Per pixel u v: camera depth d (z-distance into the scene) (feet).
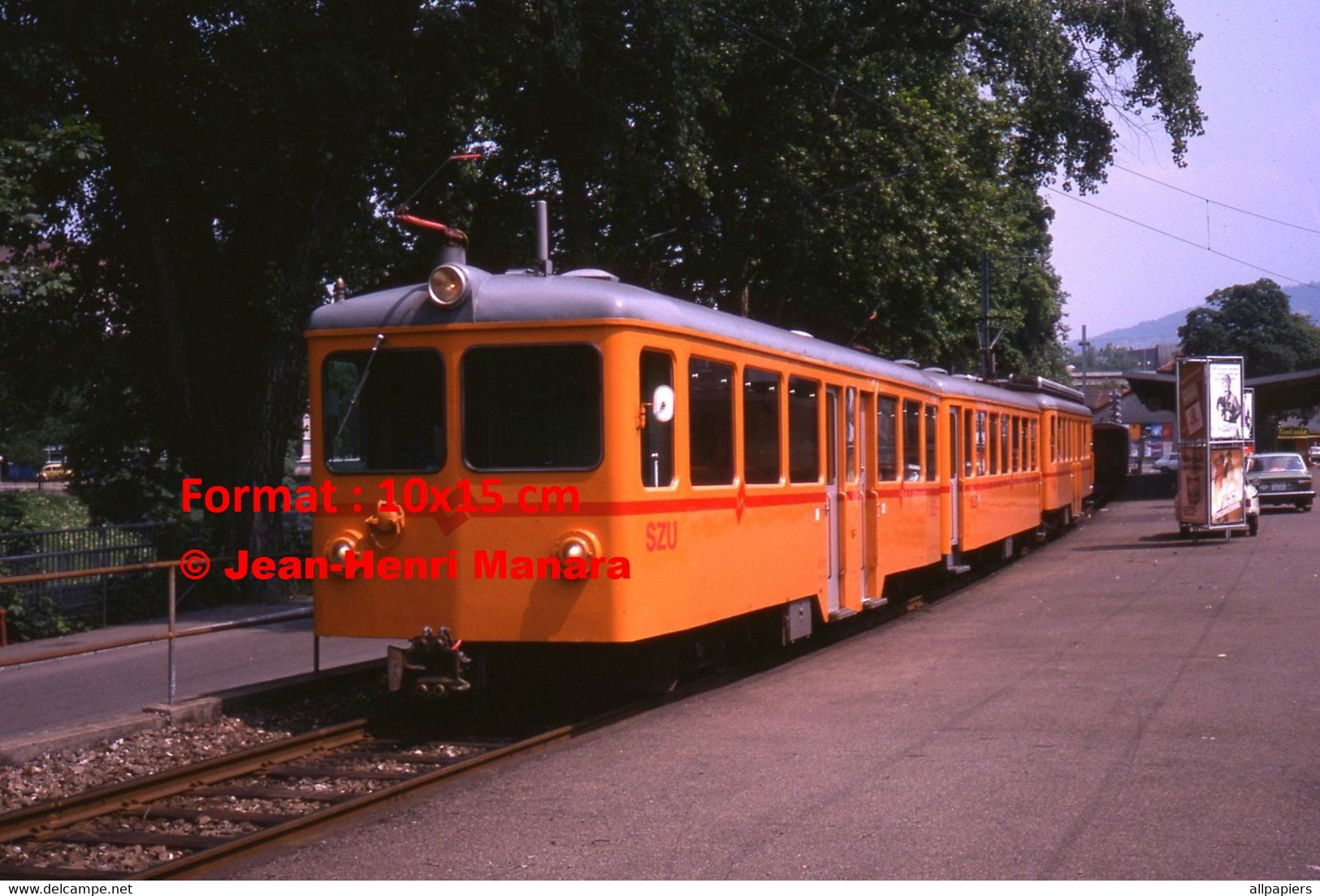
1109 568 71.97
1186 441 89.86
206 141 63.62
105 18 55.62
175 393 67.56
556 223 83.15
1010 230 117.91
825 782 24.86
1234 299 357.82
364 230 68.28
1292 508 130.52
